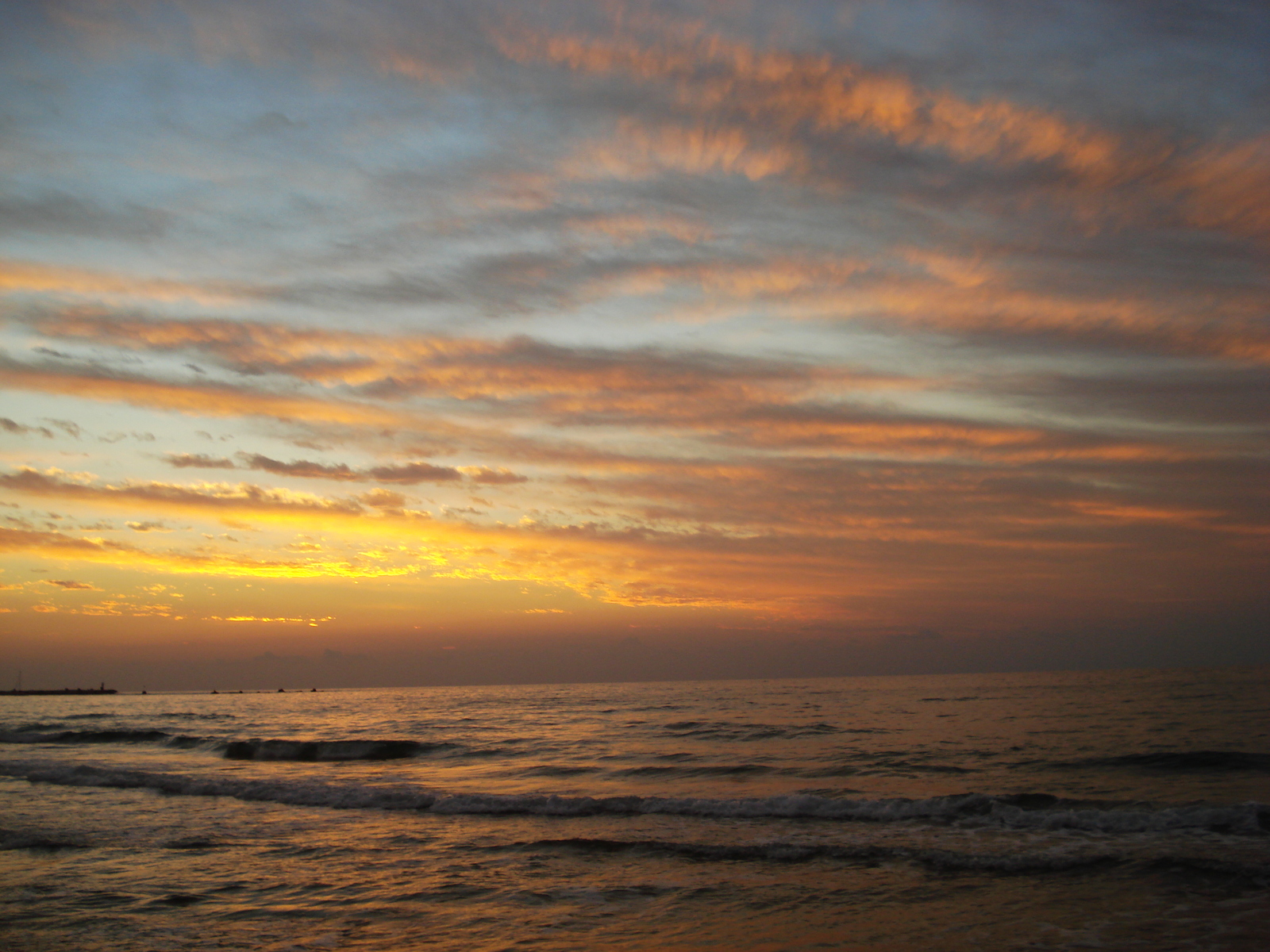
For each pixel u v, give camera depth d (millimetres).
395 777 26750
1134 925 10203
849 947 9812
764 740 36938
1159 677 117375
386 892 12555
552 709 73125
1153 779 22047
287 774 28391
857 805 17906
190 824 18125
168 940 10516
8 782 25609
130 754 36406
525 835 16391
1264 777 22203
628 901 11867
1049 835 15195
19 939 10680
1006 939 9891
